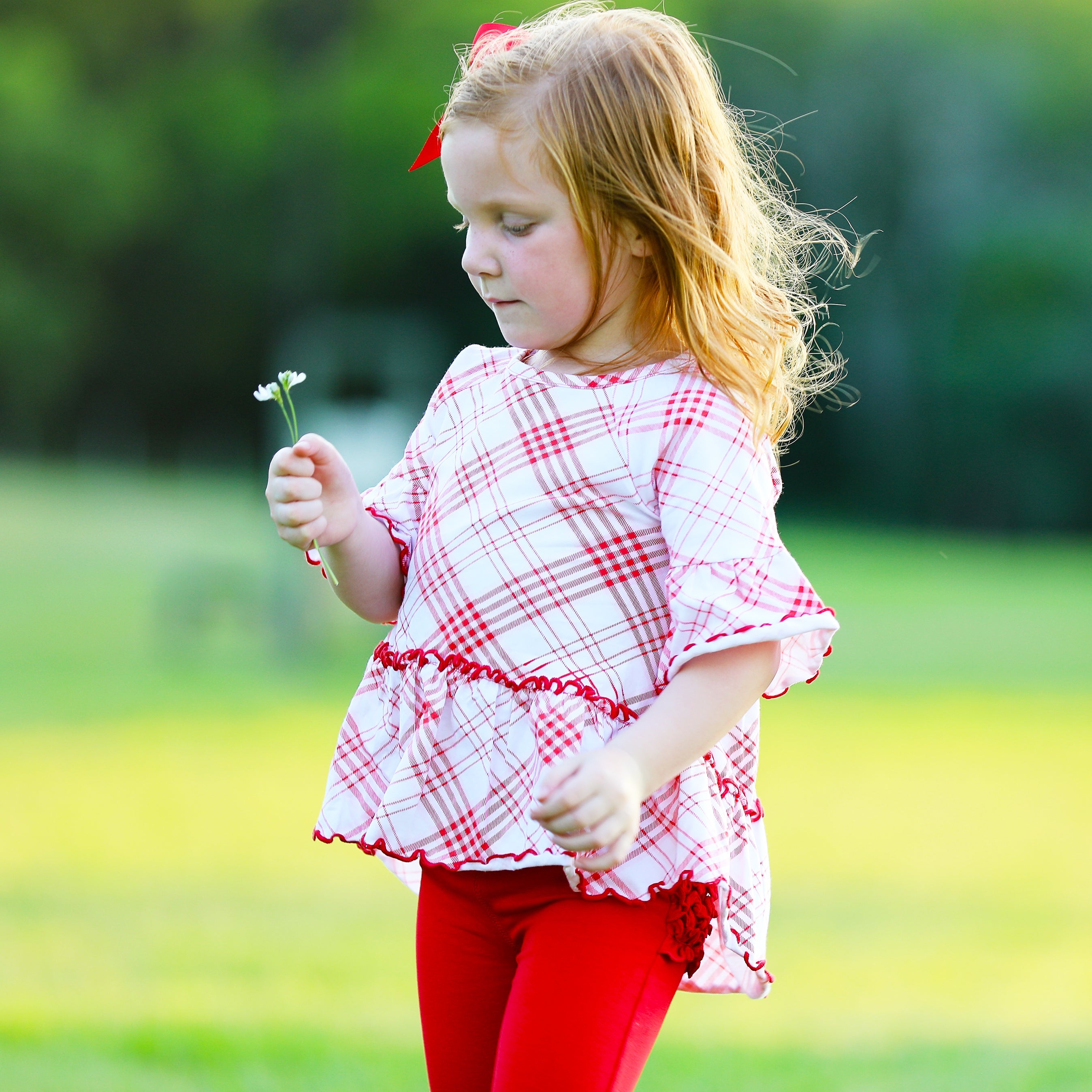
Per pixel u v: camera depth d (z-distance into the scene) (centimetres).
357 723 295
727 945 281
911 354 4522
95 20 4844
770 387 281
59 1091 446
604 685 268
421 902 291
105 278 5062
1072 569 3431
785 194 365
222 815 934
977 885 809
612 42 275
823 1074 496
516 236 272
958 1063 514
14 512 3198
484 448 288
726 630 253
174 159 4900
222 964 613
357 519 295
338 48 4878
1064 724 1427
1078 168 4531
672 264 274
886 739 1327
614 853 241
